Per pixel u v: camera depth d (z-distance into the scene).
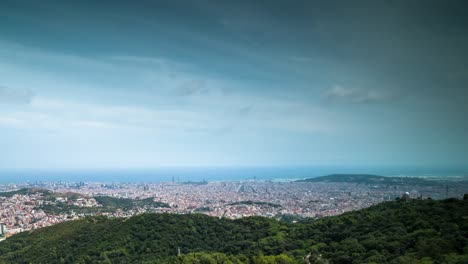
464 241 73.12
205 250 109.19
